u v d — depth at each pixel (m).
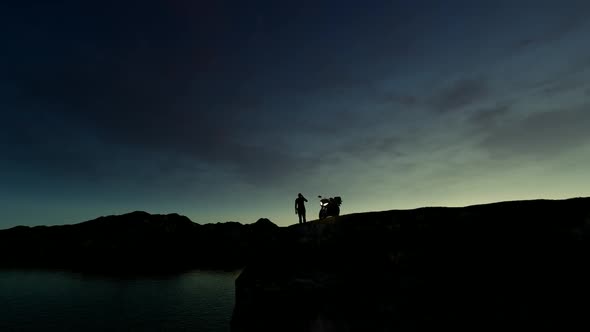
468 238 12.03
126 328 36.22
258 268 16.45
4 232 127.69
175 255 120.06
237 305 16.11
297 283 14.36
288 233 17.12
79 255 112.06
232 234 141.75
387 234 13.84
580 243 10.01
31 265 99.62
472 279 11.05
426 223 13.36
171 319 39.91
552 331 9.16
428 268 12.00
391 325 11.50
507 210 12.13
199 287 65.06
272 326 13.99
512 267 10.62
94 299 51.88
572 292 9.41
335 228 15.45
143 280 74.56
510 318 9.86
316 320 13.01
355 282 13.07
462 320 10.53
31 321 38.69
